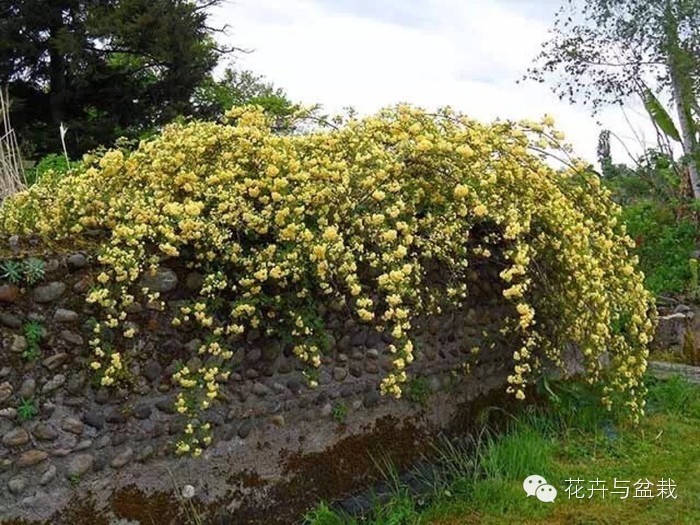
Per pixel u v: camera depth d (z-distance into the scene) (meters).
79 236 2.94
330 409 3.53
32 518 2.57
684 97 9.28
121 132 15.00
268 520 3.22
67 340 2.67
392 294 3.32
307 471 3.41
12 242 2.76
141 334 2.85
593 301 4.00
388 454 3.77
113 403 2.78
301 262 3.11
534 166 3.94
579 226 3.89
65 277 2.69
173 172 3.18
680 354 6.45
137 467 2.85
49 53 15.31
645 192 9.49
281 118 3.65
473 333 4.28
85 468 2.70
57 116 15.30
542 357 4.59
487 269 4.30
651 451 4.05
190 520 2.97
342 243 3.12
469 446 4.05
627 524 3.17
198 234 2.91
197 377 2.97
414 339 3.88
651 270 7.85
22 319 2.57
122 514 2.79
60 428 2.64
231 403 3.13
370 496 3.50
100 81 15.46
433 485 3.58
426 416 4.01
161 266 2.92
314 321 3.30
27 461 2.56
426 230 3.62
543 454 3.82
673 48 9.12
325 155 3.42
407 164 3.63
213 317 3.04
